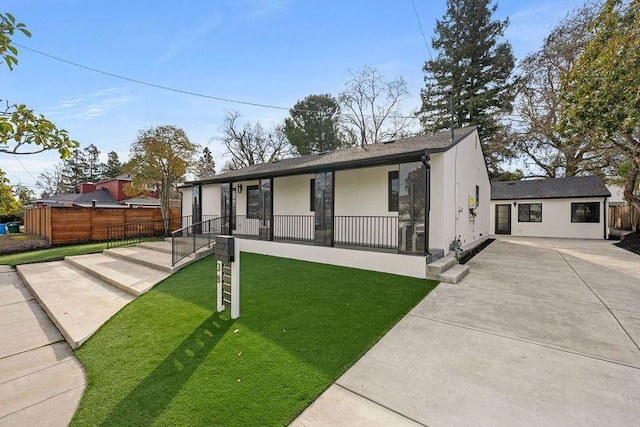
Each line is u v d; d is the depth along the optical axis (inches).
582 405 87.4
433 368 109.7
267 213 362.9
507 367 108.6
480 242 444.1
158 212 573.9
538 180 620.7
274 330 144.7
